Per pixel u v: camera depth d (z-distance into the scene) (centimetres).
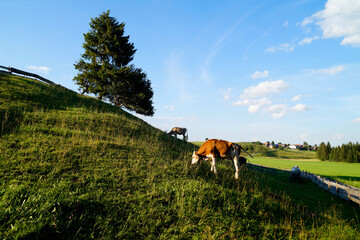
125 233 480
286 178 1833
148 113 3453
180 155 1241
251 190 864
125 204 580
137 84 3070
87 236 454
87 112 1625
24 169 677
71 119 1365
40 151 830
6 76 1816
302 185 1514
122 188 670
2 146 820
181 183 767
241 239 517
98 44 3028
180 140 2070
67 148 902
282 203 816
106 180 699
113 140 1191
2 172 634
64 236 435
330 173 2673
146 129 1717
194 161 1039
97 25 3028
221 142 1005
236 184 929
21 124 1077
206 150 1012
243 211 645
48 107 1511
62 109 1562
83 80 2919
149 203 605
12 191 529
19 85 1711
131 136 1426
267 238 535
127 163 886
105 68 2864
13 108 1262
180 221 554
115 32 3100
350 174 2584
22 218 430
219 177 977
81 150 916
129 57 3281
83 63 2956
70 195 564
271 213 677
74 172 723
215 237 506
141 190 679
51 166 730
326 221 673
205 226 543
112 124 1511
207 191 711
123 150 1034
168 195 661
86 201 550
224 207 645
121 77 2934
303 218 692
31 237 402
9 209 444
